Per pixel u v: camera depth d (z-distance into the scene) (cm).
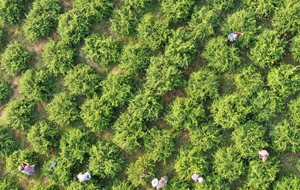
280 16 1023
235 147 1043
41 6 1123
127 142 1054
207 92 1055
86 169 1109
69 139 1095
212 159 1073
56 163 1106
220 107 1024
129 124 1076
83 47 1138
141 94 1080
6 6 1127
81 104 1147
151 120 1096
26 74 1126
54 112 1106
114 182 1105
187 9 1066
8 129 1169
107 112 1075
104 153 1086
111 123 1132
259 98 1011
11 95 1176
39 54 1170
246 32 1023
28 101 1162
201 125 1062
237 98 1024
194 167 1024
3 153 1140
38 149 1112
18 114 1120
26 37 1173
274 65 1058
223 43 1032
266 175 993
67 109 1112
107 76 1148
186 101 1043
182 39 1063
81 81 1086
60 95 1126
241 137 1012
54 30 1166
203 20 1035
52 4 1129
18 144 1167
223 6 1059
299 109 994
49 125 1159
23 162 1111
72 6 1159
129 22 1105
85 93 1112
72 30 1099
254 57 1041
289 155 1048
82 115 1120
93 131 1130
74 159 1099
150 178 1084
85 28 1115
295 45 1016
